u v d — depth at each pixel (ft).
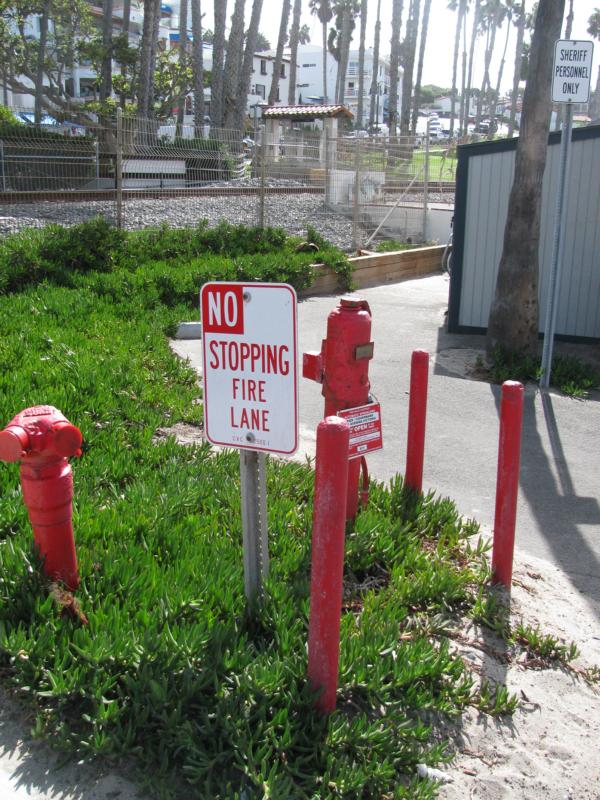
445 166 90.63
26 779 8.50
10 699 9.49
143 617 10.41
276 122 88.63
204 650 9.97
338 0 260.21
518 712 11.05
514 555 15.97
